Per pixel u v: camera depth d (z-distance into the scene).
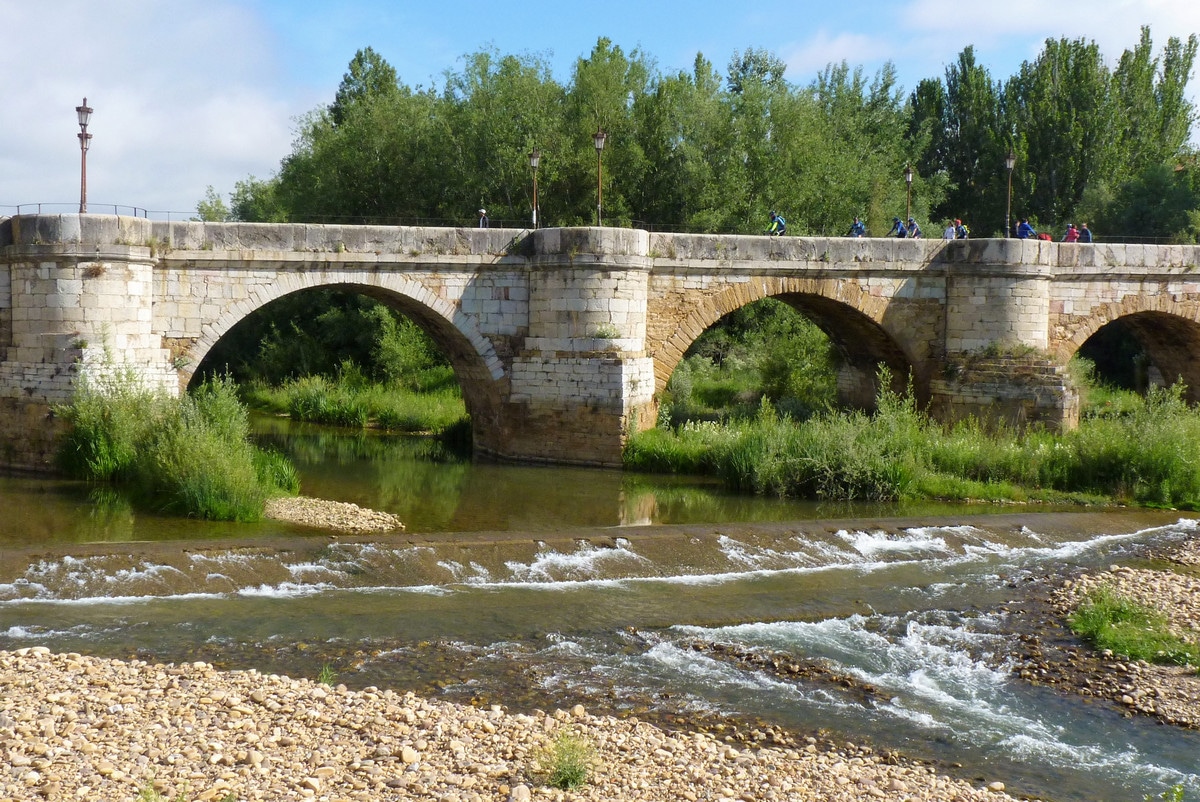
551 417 28.00
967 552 19.11
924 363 31.58
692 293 29.19
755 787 9.51
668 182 48.50
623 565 17.16
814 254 30.06
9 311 24.42
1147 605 15.91
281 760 9.37
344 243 26.31
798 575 17.23
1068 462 25.45
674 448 26.94
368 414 39.25
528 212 47.41
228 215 64.44
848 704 11.95
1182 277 33.34
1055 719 11.77
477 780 9.23
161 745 9.49
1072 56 56.03
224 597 14.90
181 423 21.00
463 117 49.28
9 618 13.61
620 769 9.70
